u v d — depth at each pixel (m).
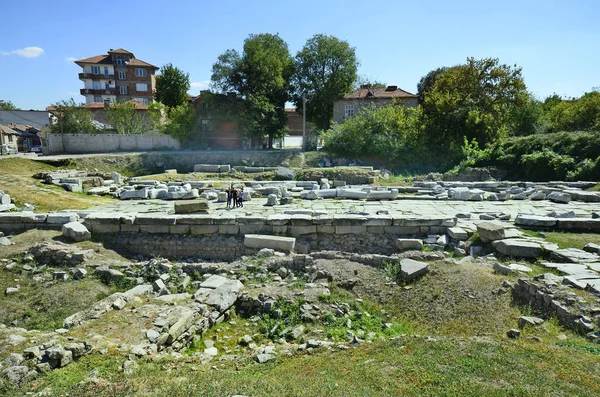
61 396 5.03
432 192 22.12
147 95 72.44
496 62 37.09
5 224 14.56
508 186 24.17
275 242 12.97
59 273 11.21
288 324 8.48
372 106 39.88
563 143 29.67
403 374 5.37
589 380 5.00
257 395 4.80
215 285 10.17
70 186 21.97
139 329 7.57
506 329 7.35
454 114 36.31
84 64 70.12
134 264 12.09
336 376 5.54
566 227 13.10
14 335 7.05
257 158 37.75
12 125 62.47
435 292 9.07
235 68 45.56
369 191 20.27
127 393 4.99
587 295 7.83
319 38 49.50
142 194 20.88
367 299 9.51
